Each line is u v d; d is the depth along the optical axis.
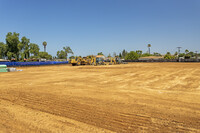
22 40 67.38
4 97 8.76
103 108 6.52
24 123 5.13
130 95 8.70
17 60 67.94
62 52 137.50
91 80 14.99
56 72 25.09
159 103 7.07
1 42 67.00
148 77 16.33
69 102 7.52
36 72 25.98
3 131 4.55
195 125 4.78
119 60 58.12
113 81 14.16
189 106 6.57
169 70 23.45
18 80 16.00
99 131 4.52
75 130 4.59
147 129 4.61
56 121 5.29
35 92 9.90
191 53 145.88
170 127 4.69
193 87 10.63
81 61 48.91
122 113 5.89
